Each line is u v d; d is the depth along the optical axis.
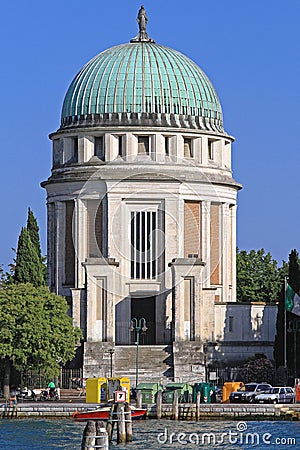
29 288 173.12
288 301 179.38
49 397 166.12
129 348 185.50
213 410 153.62
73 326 178.00
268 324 195.50
